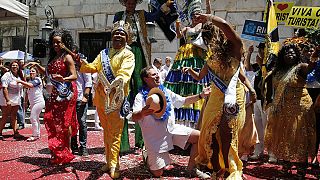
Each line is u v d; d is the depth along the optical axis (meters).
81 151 6.16
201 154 4.39
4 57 13.25
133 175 4.89
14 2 10.16
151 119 4.72
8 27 15.21
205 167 5.07
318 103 5.05
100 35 13.96
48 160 5.72
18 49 15.26
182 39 6.51
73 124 5.60
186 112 5.86
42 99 8.02
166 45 12.99
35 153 6.40
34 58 12.34
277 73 5.09
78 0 13.91
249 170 5.37
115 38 4.94
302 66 4.79
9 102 8.02
